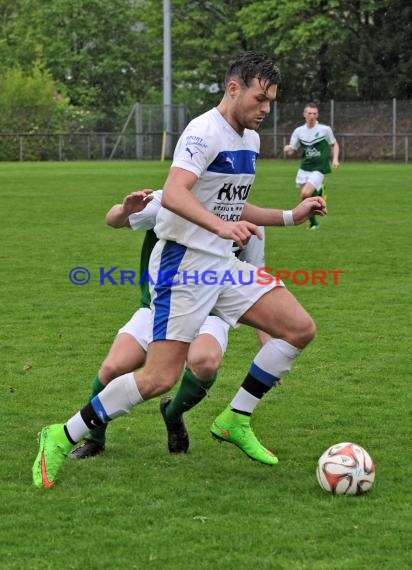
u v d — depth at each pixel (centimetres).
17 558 564
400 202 3005
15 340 1162
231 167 701
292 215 789
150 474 714
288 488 683
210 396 930
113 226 765
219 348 729
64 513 633
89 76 8112
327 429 824
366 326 1235
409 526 608
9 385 962
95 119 6688
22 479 702
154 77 8306
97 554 567
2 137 6444
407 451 763
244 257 831
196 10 7288
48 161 6419
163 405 766
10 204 2975
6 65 8006
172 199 668
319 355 1085
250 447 735
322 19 6569
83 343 1148
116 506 646
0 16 8769
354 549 573
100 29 8088
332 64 7025
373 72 6738
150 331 723
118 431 825
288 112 6438
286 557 562
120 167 5234
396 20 6606
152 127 6412
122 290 1514
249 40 7188
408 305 1373
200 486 686
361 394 931
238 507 643
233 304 725
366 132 6181
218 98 7531
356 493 665
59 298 1440
